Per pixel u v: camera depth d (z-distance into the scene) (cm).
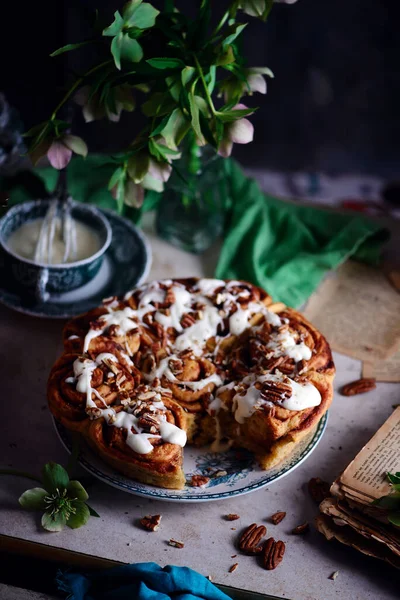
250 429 88
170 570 82
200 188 108
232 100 92
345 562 85
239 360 93
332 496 86
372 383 99
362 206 150
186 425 89
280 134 163
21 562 87
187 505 88
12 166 115
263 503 89
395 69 153
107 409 86
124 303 96
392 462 87
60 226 103
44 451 92
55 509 85
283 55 151
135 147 89
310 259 110
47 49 116
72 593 83
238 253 111
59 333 103
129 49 85
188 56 89
